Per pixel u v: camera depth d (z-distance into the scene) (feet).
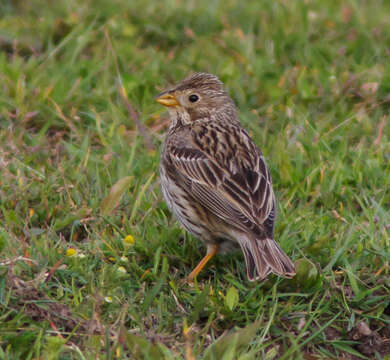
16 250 32.91
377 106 46.75
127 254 33.60
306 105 47.11
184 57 53.16
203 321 30.63
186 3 61.16
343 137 43.34
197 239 35.19
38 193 37.27
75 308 29.63
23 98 44.52
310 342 30.30
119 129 42.75
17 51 52.54
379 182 39.99
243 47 53.36
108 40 48.75
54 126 44.11
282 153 40.04
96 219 35.65
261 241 31.22
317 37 56.08
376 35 55.67
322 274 32.27
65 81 47.39
